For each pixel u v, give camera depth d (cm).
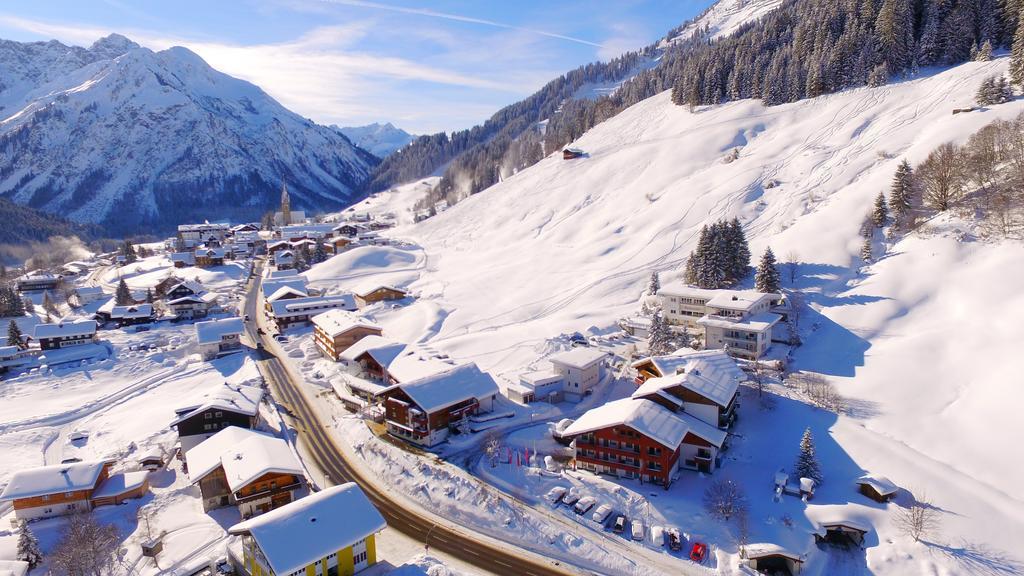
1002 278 7206
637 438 5444
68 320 12912
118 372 9606
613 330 9425
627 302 10331
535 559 4572
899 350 6938
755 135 15800
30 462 6781
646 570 4378
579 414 6950
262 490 5294
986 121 10544
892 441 5641
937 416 5844
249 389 7488
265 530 4109
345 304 12094
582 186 17400
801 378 7006
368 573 4353
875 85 15000
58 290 16225
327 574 4178
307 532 4175
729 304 8231
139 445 6850
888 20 15100
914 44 15112
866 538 4588
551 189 18288
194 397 8188
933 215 9162
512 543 4778
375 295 12569
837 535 4731
